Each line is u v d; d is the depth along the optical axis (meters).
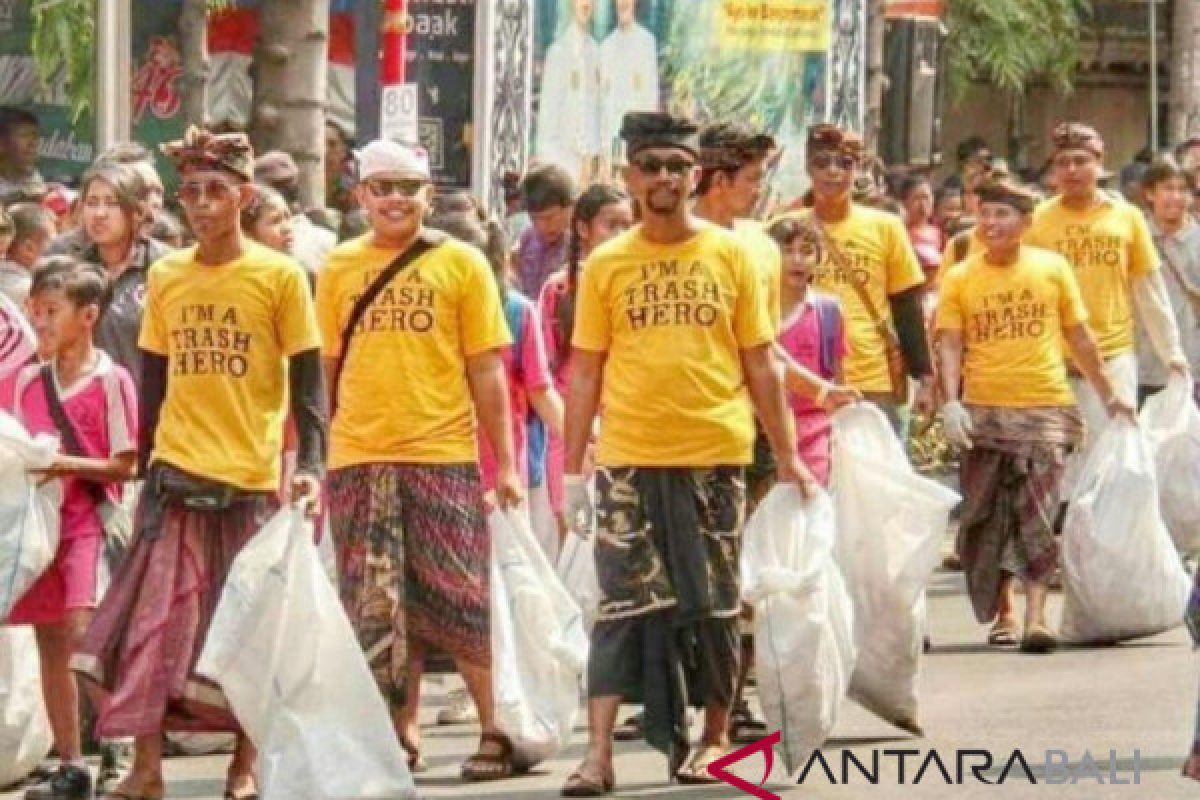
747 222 22.12
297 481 19.48
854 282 25.67
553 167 26.80
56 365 20.58
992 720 23.44
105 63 32.19
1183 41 55.72
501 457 21.16
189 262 19.64
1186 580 28.23
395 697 20.70
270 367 19.62
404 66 29.91
